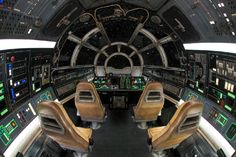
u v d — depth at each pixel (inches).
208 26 167.6
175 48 274.2
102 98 326.6
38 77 208.1
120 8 241.3
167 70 307.6
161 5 212.2
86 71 356.2
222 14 137.6
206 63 200.8
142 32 308.7
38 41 191.0
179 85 271.9
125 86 309.4
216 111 178.4
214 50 178.7
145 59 357.1
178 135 144.6
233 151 132.9
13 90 157.5
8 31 133.3
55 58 250.7
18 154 133.9
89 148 162.9
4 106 143.7
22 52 168.1
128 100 328.5
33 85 196.7
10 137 139.4
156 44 308.3
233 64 152.6
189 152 182.5
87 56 350.0
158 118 302.5
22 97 174.1
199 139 176.1
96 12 246.7
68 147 163.5
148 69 359.6
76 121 284.2
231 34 140.2
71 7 202.4
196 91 230.8
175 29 240.4
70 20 229.0
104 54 354.3
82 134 155.9
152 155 204.7
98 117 238.5
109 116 305.9
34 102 195.2
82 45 316.2
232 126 149.9
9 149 131.6
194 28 194.9
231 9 124.0
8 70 148.9
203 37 189.2
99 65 366.9
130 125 276.1
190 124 143.1
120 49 350.9
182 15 198.4
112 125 275.9
